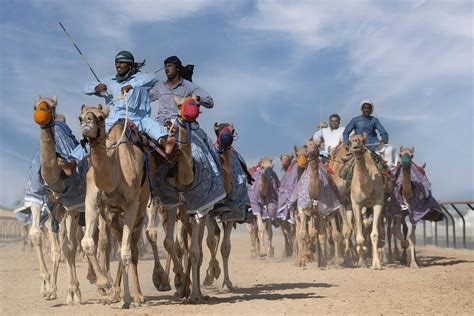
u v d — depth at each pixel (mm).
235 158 13023
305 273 16266
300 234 17891
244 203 12875
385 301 10898
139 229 11133
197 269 11266
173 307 10641
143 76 11555
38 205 11859
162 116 11961
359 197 17234
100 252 12117
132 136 10922
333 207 17719
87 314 10070
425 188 17734
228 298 11820
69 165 11180
